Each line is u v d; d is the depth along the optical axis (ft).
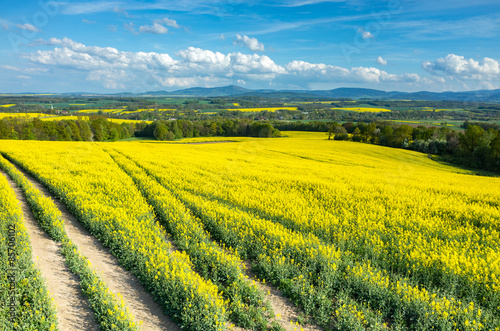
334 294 26.89
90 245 36.09
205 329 21.29
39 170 73.26
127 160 98.84
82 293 25.99
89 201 47.83
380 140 257.75
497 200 60.75
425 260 30.30
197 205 47.75
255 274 30.78
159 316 24.03
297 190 64.18
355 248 34.65
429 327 21.90
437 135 231.09
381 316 22.67
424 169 140.15
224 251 34.78
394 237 37.96
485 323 21.39
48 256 31.96
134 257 31.01
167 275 25.84
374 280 26.23
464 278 27.27
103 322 21.27
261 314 24.13
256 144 216.54
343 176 87.35
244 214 43.47
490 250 33.96
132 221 40.09
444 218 47.52
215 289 25.48
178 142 244.42
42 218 40.70
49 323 21.31
